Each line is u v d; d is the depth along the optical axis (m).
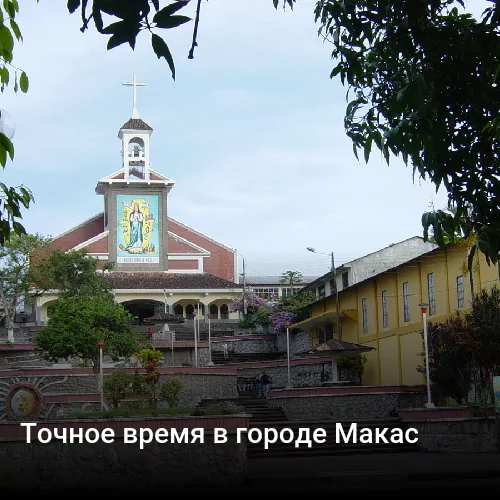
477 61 9.42
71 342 37.03
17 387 28.56
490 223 10.23
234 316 64.75
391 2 9.70
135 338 38.66
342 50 11.13
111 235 66.88
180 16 6.72
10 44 8.38
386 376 39.03
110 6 6.61
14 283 51.59
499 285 29.02
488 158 10.05
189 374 37.69
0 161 7.98
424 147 9.79
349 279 50.06
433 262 34.41
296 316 53.59
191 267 67.94
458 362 26.75
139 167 68.38
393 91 10.70
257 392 40.72
